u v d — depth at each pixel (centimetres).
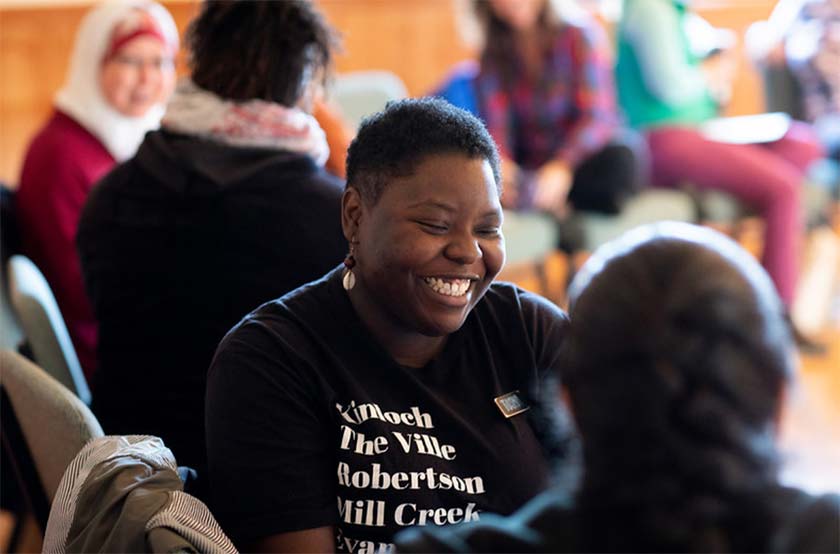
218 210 294
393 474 222
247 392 226
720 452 131
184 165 300
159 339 298
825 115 693
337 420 225
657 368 132
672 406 132
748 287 135
